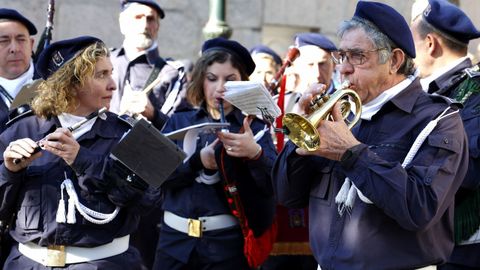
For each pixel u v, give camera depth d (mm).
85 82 7496
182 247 9039
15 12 9953
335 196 6871
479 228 7797
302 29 17266
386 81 6762
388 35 6695
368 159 6379
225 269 9000
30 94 8438
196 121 9289
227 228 9000
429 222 6379
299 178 7078
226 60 9180
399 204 6273
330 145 6414
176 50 16219
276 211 9602
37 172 7434
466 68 8070
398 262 6574
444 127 6566
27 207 7414
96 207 7426
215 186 9008
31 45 10172
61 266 7434
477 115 7684
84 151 7352
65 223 7352
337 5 17281
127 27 11695
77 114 7629
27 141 7148
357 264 6625
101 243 7453
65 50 7559
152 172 7352
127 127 7797
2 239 7781
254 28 16844
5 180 7293
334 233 6793
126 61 11711
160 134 7371
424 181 6379
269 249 9086
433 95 6773
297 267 10406
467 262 7887
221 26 12648
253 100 7887
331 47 11430
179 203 9070
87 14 15789
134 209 7547
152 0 11766
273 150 9008
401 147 6641
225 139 8602
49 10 10828
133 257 7777
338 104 6504
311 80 11359
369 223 6621
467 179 7574
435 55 8156
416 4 8289
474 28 8086
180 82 11391
